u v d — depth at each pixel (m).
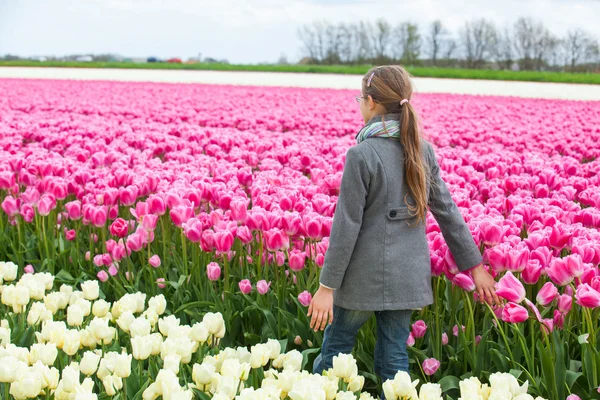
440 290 4.14
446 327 4.05
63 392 2.70
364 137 3.28
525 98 20.75
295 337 3.97
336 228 3.13
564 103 19.03
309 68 46.38
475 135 11.07
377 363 3.46
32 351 2.87
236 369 2.71
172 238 5.47
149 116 14.30
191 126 11.33
